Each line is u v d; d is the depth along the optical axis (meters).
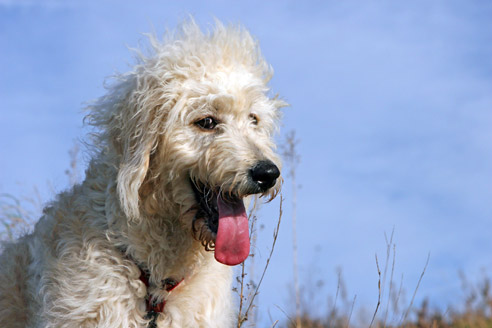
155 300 2.02
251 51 2.10
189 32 2.09
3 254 2.12
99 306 1.99
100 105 2.08
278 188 2.03
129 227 2.01
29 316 2.05
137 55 2.09
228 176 2.00
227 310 2.07
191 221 2.03
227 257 2.00
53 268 2.01
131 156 2.01
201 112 2.02
